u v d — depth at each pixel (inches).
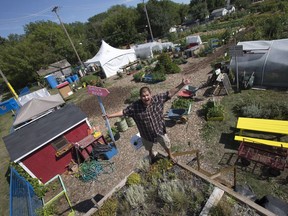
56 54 1760.6
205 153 330.0
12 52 1584.6
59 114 421.1
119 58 1053.2
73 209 299.6
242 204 136.7
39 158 362.9
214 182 154.6
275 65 446.9
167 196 149.6
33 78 1685.5
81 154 386.3
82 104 733.3
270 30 821.2
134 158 365.1
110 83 882.8
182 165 177.6
